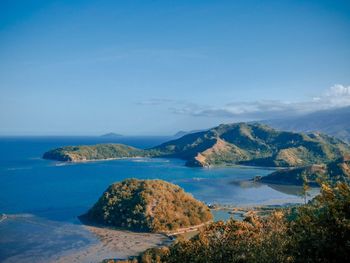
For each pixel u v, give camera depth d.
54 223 137.75
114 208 143.38
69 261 98.75
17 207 164.62
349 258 28.73
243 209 169.12
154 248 102.06
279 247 34.38
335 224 30.33
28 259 99.75
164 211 140.12
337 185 33.72
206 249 43.94
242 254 39.59
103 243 115.38
